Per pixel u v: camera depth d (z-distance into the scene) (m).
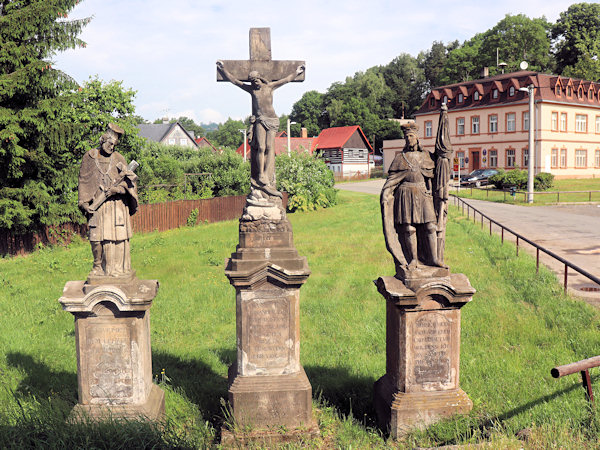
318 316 10.48
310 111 106.56
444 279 6.22
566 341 8.33
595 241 18.73
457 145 58.69
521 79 52.78
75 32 19.95
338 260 16.62
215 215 29.88
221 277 14.32
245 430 6.21
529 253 16.61
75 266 16.75
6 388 6.96
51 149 19.95
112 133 6.23
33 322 10.25
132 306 6.08
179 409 6.73
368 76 98.69
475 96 56.72
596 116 54.16
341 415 6.71
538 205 31.94
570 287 12.12
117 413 6.13
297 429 6.27
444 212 6.40
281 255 6.44
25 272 15.89
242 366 6.47
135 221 24.34
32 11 18.64
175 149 43.34
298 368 6.58
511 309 10.21
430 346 6.33
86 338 6.20
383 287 6.34
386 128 88.69
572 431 5.26
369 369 7.87
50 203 20.83
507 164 53.66
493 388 6.79
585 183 43.94
